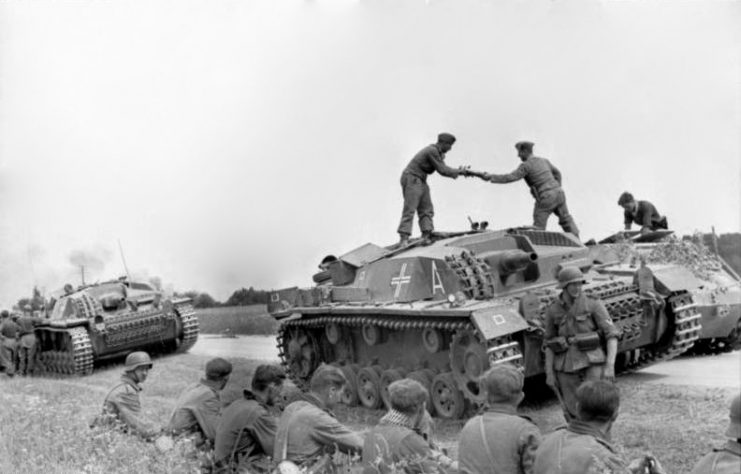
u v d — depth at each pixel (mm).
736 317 18188
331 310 16391
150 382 18641
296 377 18328
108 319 24875
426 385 14328
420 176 17375
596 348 10727
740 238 22016
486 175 17812
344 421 14594
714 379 14977
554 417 13227
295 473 6559
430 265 15109
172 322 25562
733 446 5047
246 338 25625
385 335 15859
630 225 20547
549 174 18250
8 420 10938
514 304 13398
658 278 14695
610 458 5312
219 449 7641
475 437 5953
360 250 17594
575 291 10820
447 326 13516
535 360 13617
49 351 25812
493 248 15680
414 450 6141
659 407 12461
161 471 7848
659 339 15133
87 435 9281
